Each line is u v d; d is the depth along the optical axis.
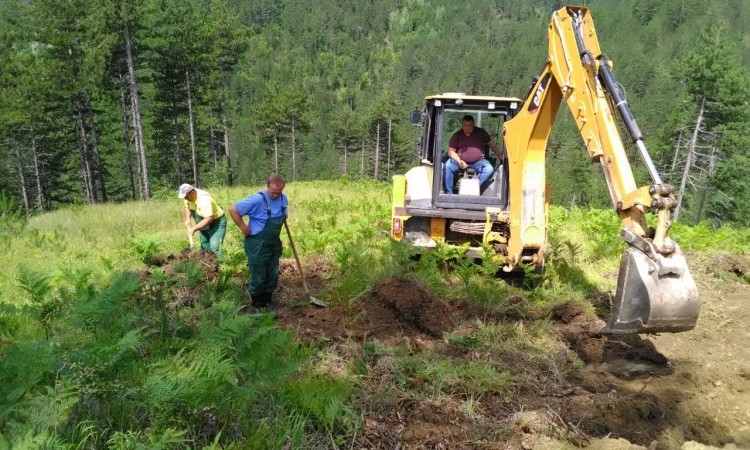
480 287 6.05
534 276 6.09
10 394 2.96
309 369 3.95
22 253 8.01
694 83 31.64
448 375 4.06
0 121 29.50
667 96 94.00
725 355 4.78
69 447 2.73
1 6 31.31
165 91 35.03
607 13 173.25
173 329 4.34
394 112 66.38
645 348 4.80
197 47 32.81
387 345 4.61
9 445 2.57
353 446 3.25
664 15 158.88
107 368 3.29
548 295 6.15
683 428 3.64
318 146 94.31
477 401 3.77
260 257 5.18
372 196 17.84
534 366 4.42
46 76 28.03
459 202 6.87
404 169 68.88
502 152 7.06
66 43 27.84
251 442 2.96
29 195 38.62
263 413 3.34
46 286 4.64
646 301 3.55
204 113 40.75
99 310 3.88
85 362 3.21
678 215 34.97
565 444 3.34
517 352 4.59
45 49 28.91
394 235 6.95
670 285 3.56
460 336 4.85
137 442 2.80
